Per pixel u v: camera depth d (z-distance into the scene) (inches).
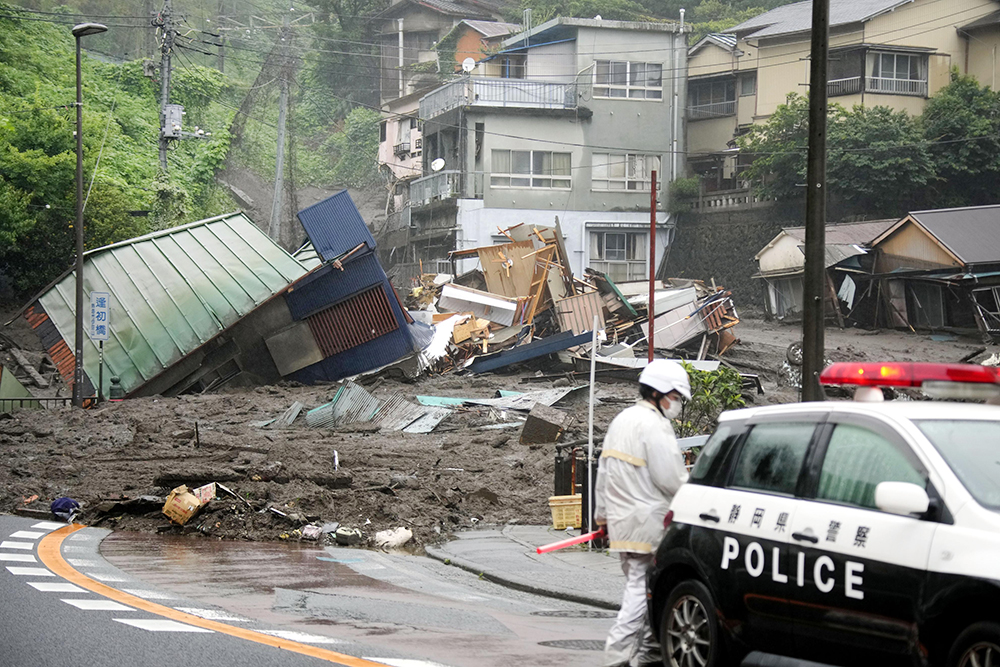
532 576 979.3
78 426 2217.0
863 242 4128.9
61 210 4050.2
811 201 978.7
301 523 1248.8
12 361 3518.7
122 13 6894.7
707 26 6289.4
